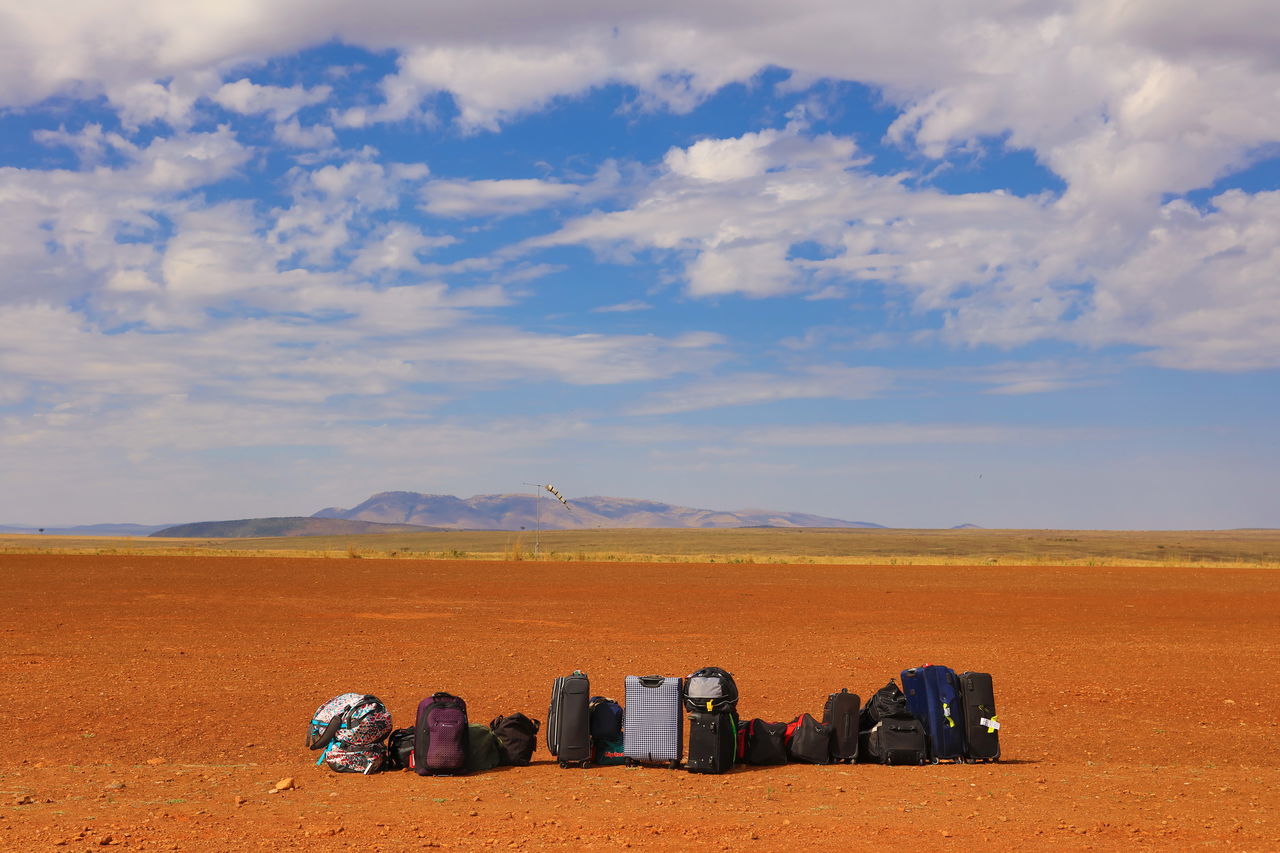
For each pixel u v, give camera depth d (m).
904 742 10.79
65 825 7.87
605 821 8.24
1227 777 10.37
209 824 8.01
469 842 7.58
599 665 17.58
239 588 31.03
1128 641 22.23
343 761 10.27
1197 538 166.00
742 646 20.47
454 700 10.48
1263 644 21.92
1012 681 16.97
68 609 25.00
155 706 13.62
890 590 34.19
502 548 113.19
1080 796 9.36
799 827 8.11
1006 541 135.38
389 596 29.64
